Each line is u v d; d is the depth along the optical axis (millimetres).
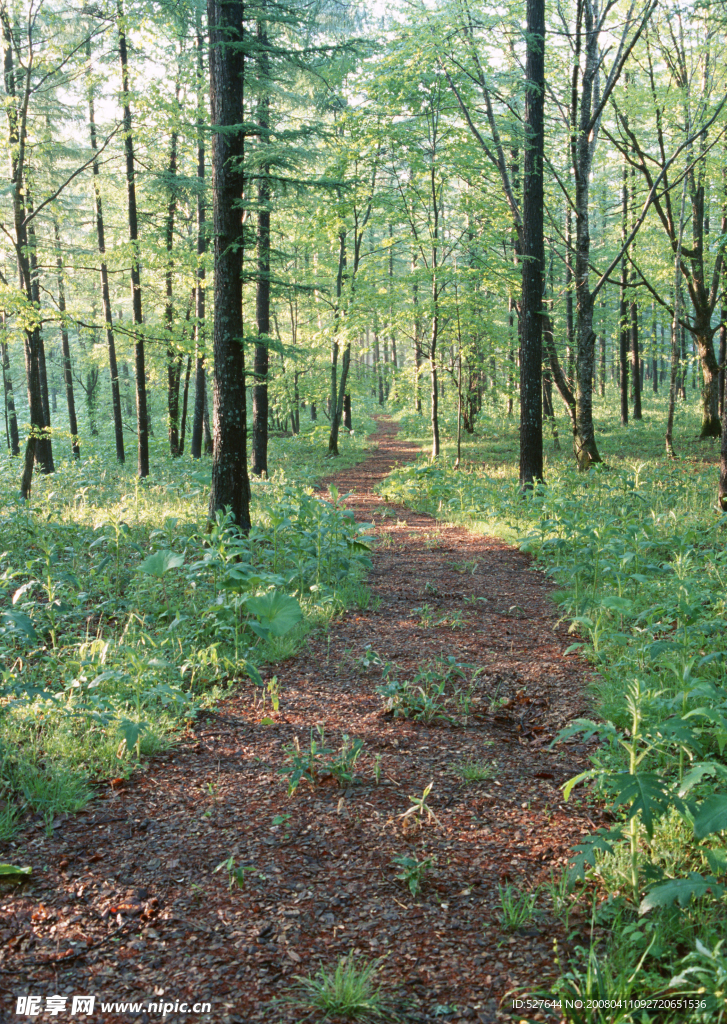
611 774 3527
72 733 4652
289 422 42375
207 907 3125
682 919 2828
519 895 3158
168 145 19078
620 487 13656
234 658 6348
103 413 37781
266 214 17766
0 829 3664
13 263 17953
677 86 19000
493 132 16484
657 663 5656
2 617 6598
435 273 19766
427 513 15531
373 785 4219
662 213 20234
